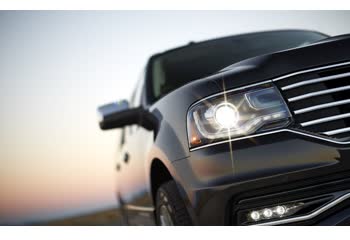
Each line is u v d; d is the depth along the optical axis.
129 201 4.14
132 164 3.69
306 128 2.36
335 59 2.45
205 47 3.79
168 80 3.49
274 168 2.33
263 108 2.41
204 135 2.48
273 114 2.39
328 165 2.30
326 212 2.38
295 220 2.38
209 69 3.48
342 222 2.37
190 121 2.55
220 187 2.39
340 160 2.30
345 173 2.33
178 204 2.75
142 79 3.82
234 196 2.39
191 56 3.71
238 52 3.65
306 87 2.42
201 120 2.50
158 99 3.24
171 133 2.66
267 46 3.69
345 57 2.45
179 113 2.64
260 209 2.40
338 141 2.32
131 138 3.82
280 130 2.37
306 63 2.45
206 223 2.49
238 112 2.44
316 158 2.31
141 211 3.74
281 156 2.33
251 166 2.35
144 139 3.18
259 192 2.37
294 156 2.32
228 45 3.77
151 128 3.01
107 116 3.36
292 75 2.44
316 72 2.44
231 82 2.51
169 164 2.63
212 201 2.43
